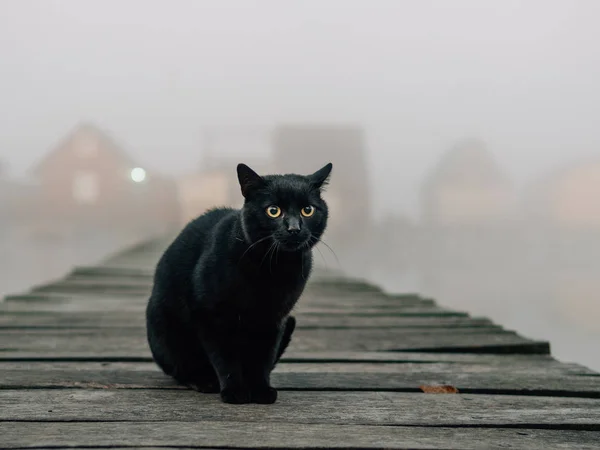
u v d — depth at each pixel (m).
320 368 3.22
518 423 2.20
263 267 2.36
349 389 2.73
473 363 3.40
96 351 3.61
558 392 2.70
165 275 2.62
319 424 2.15
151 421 2.16
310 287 7.49
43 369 3.04
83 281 7.64
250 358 2.54
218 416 2.23
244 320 2.41
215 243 2.44
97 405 2.37
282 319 2.49
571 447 1.96
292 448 1.88
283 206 2.48
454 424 2.19
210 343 2.46
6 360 3.29
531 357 3.61
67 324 4.58
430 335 4.25
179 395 2.54
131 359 3.34
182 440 1.94
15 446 1.86
